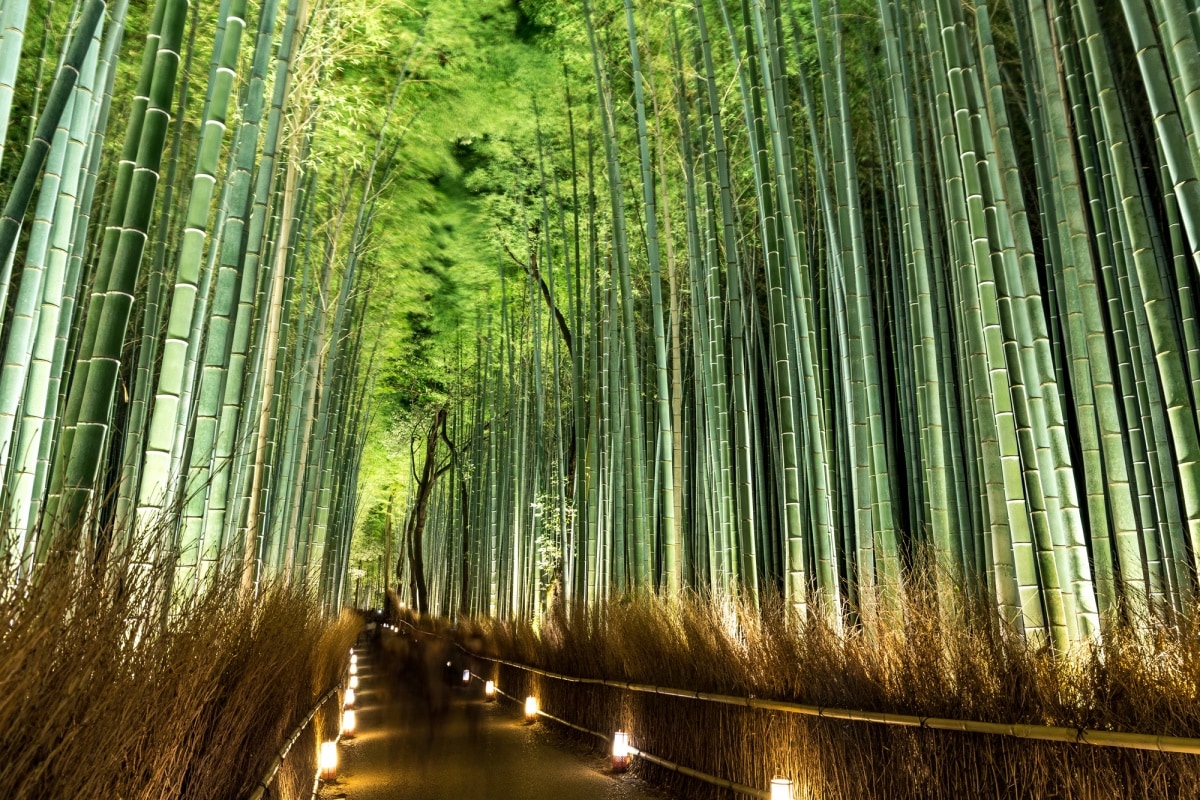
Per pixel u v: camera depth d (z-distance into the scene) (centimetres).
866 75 724
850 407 461
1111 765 228
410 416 1902
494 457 1616
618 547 723
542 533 1177
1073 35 508
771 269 479
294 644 372
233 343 429
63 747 135
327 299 880
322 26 582
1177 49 248
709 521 684
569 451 1253
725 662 439
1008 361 375
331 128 718
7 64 258
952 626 305
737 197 862
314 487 825
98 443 221
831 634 377
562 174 1120
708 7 835
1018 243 371
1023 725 249
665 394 617
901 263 711
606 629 635
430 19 890
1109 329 668
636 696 548
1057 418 344
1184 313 413
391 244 1177
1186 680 220
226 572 279
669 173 909
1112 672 242
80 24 253
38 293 310
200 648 207
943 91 399
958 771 276
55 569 154
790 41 805
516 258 1201
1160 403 459
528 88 1041
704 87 674
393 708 931
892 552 416
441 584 1980
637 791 483
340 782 534
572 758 598
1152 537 465
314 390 809
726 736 425
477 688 1141
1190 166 254
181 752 193
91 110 413
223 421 408
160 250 487
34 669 133
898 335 707
